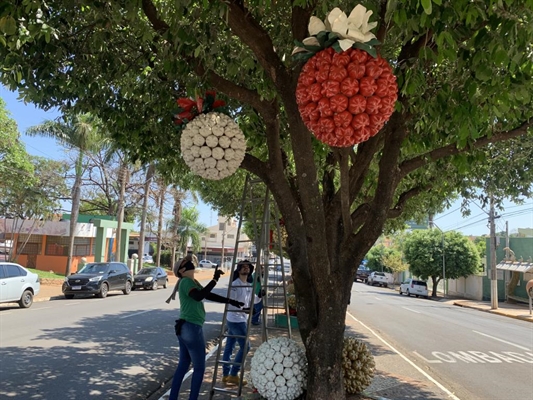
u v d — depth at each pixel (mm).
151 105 6180
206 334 11727
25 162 23734
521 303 31094
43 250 32000
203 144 3797
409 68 3830
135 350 9578
